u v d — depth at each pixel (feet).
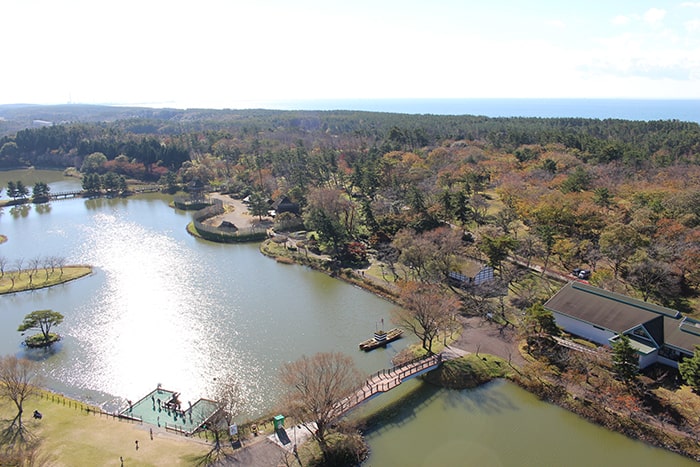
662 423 155.74
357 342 219.82
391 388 174.81
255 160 605.73
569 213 302.66
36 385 183.62
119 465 137.69
